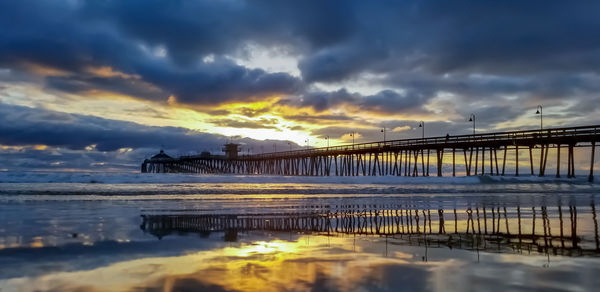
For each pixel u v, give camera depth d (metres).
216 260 4.55
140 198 14.81
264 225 8.16
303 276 3.79
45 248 5.20
